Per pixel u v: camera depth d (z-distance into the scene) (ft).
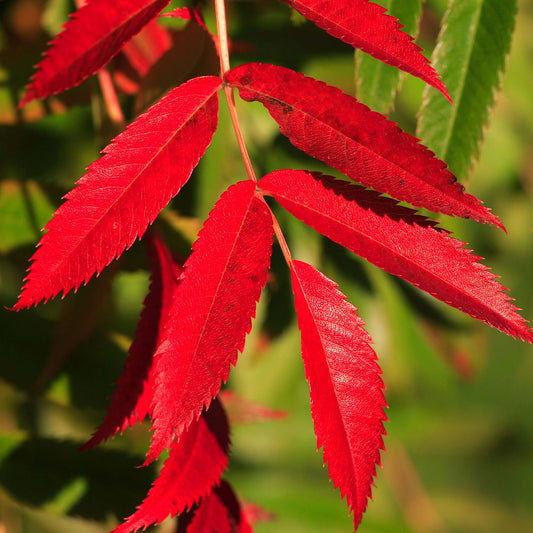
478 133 2.32
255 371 3.09
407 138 2.08
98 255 2.06
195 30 2.34
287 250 2.10
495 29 2.32
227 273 2.07
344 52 2.96
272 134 2.95
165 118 2.09
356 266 3.11
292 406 3.18
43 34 2.77
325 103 2.10
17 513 2.58
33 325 2.56
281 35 2.96
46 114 2.61
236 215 2.09
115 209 2.06
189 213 2.66
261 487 3.29
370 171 2.09
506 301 2.09
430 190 2.08
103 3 2.06
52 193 2.58
